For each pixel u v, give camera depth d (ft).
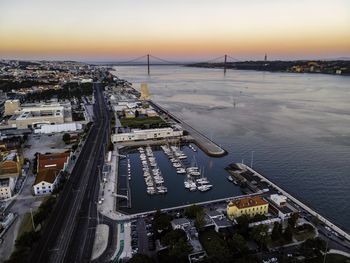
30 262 368.89
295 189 596.29
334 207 529.45
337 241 410.52
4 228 431.84
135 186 615.57
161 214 448.24
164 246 396.16
